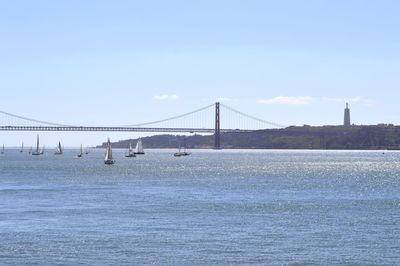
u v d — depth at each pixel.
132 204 104.25
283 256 61.19
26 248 64.12
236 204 105.06
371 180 172.12
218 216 88.44
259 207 100.75
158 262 58.53
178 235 71.69
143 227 77.50
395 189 140.00
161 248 64.31
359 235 72.31
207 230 75.44
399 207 101.56
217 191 132.50
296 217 87.69
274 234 72.81
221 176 189.38
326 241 68.50
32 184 152.50
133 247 64.69
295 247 65.19
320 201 111.31
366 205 104.50
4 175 191.38
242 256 61.06
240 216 88.56
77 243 66.69
